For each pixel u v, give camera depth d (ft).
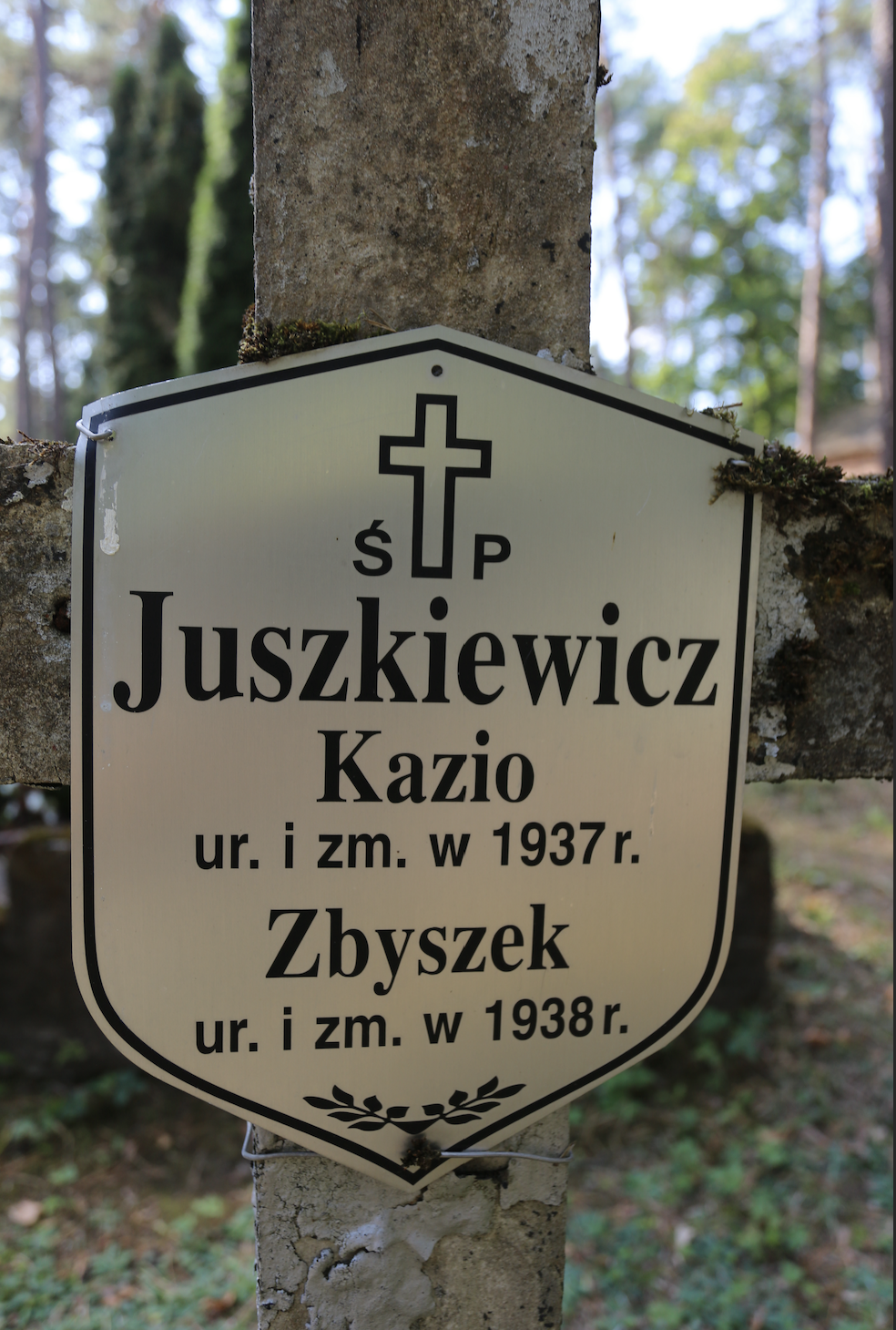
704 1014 13.29
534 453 3.95
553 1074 4.21
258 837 3.91
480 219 3.99
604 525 4.02
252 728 3.87
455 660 3.96
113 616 3.77
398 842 4.00
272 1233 4.17
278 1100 4.03
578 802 4.10
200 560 3.80
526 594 3.99
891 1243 9.72
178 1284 9.34
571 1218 10.32
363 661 3.91
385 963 4.04
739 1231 10.03
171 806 3.86
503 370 3.90
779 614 4.33
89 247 82.79
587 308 4.10
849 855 21.34
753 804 25.79
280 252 3.94
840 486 4.24
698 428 4.07
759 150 65.51
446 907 4.05
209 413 3.78
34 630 3.97
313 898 3.97
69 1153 11.33
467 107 3.92
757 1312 8.93
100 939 3.87
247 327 4.02
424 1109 4.13
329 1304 4.24
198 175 25.71
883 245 34.27
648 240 73.56
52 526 3.93
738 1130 11.67
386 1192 4.21
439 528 3.91
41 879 12.22
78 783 3.80
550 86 3.97
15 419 98.32
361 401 3.84
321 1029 4.03
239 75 16.47
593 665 4.06
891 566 4.40
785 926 16.98
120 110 26.76
